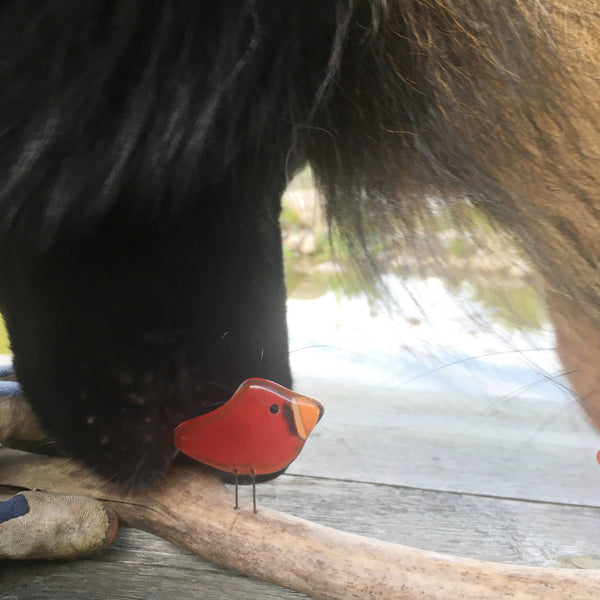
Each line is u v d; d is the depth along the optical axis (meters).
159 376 0.35
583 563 0.44
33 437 0.42
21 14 0.29
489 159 0.31
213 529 0.37
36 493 0.39
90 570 0.41
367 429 0.60
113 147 0.30
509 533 0.47
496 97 0.31
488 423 0.57
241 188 0.34
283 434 0.37
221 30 0.30
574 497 0.51
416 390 0.64
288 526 0.37
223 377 0.36
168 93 0.30
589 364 0.37
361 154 0.34
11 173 0.31
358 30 0.31
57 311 0.35
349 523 0.47
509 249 0.35
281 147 0.33
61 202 0.31
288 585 0.36
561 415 0.50
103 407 0.36
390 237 0.39
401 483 0.52
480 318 0.40
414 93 0.32
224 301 0.35
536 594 0.34
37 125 0.30
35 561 0.41
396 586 0.34
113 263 0.34
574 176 0.31
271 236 0.36
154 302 0.34
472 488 0.52
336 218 0.39
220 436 0.37
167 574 0.41
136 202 0.32
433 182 0.34
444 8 0.30
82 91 0.30
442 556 0.35
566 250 0.32
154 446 0.37
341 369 0.69
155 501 0.38
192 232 0.34
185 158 0.31
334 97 0.33
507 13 0.30
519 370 0.45
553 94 0.30
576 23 0.30
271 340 0.37
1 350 0.48
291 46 0.31
